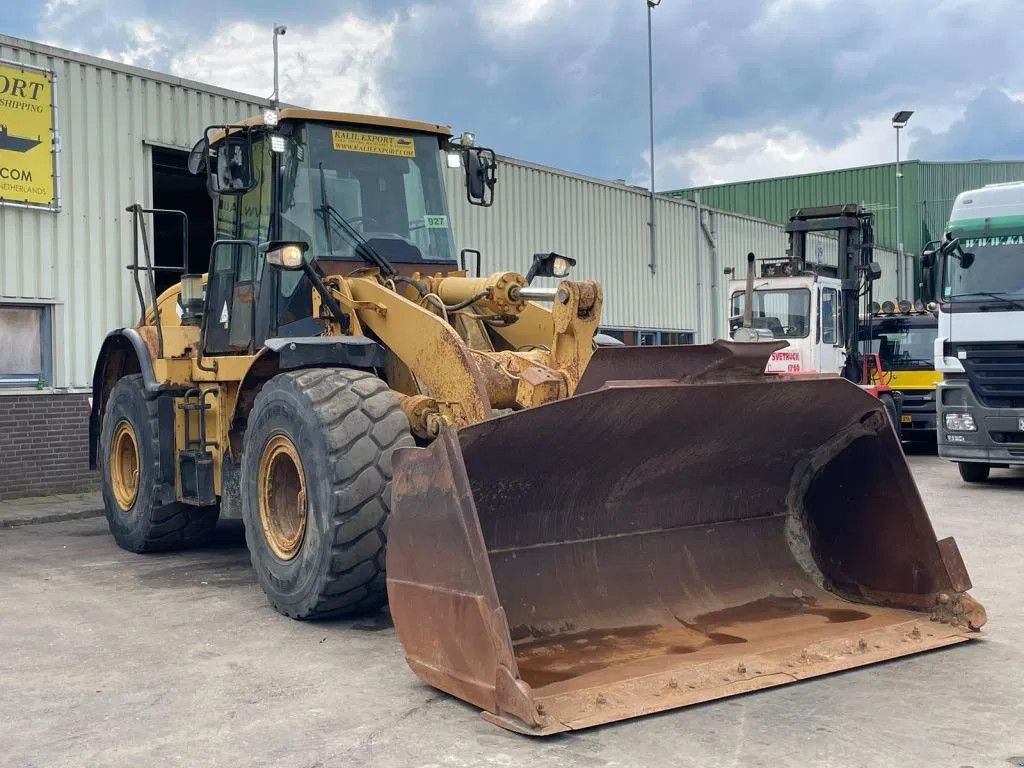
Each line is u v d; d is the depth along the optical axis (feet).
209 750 13.05
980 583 22.26
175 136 42.73
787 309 53.42
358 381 19.27
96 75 40.16
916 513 18.07
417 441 20.02
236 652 17.56
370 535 18.40
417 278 22.44
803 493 19.75
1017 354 37.29
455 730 13.58
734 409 16.78
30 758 12.88
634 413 15.79
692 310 74.84
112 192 40.73
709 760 12.45
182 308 27.78
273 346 19.40
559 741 13.10
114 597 22.13
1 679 16.20
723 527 18.97
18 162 37.60
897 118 105.09
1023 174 127.65
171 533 27.32
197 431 25.16
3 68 37.06
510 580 16.43
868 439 18.47
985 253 38.17
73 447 39.73
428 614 14.92
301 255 20.47
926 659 16.43
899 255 105.29
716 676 14.92
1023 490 39.04
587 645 16.15
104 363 30.22
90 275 40.01
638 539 17.95
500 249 56.90
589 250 63.98
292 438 19.36
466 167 24.99
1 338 37.88
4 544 29.73
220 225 25.04
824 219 55.77
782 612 18.19
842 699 14.56
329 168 22.58
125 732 13.75
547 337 21.88
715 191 126.82
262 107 45.91
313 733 13.57
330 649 17.67
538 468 16.19
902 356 56.90
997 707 14.25
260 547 20.44
